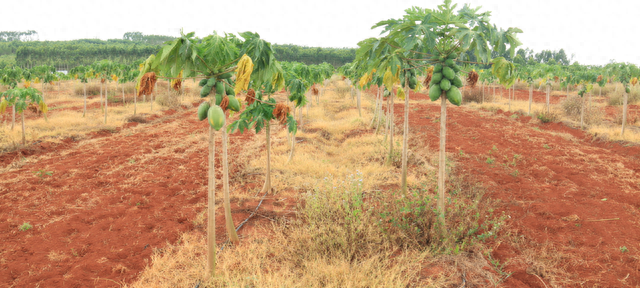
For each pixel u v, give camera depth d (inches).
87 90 1189.7
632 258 188.2
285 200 281.7
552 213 252.4
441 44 181.6
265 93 277.6
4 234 223.9
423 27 161.6
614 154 432.8
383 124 611.8
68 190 310.3
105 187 322.0
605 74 538.6
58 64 3535.9
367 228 199.5
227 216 206.8
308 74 487.8
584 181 323.3
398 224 205.3
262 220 244.2
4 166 391.9
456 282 165.9
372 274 166.9
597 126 617.3
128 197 296.4
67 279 174.1
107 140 544.7
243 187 321.4
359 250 189.3
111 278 177.5
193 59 139.3
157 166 397.1
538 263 183.5
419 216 208.8
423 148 456.8
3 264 187.9
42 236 221.5
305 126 621.0
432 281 165.3
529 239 214.5
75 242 215.2
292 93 330.6
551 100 1126.4
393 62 182.4
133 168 387.5
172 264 184.9
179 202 287.0
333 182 293.1
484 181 328.8
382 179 332.8
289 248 195.5
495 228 211.2
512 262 186.5
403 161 286.0
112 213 260.2
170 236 223.8
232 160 422.9
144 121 732.7
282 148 458.0
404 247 195.3
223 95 157.9
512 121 697.0
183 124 718.5
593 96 1176.8
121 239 220.5
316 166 365.4
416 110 853.8
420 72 285.0
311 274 171.5
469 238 208.1
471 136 543.5
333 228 198.4
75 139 540.4
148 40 6432.1
